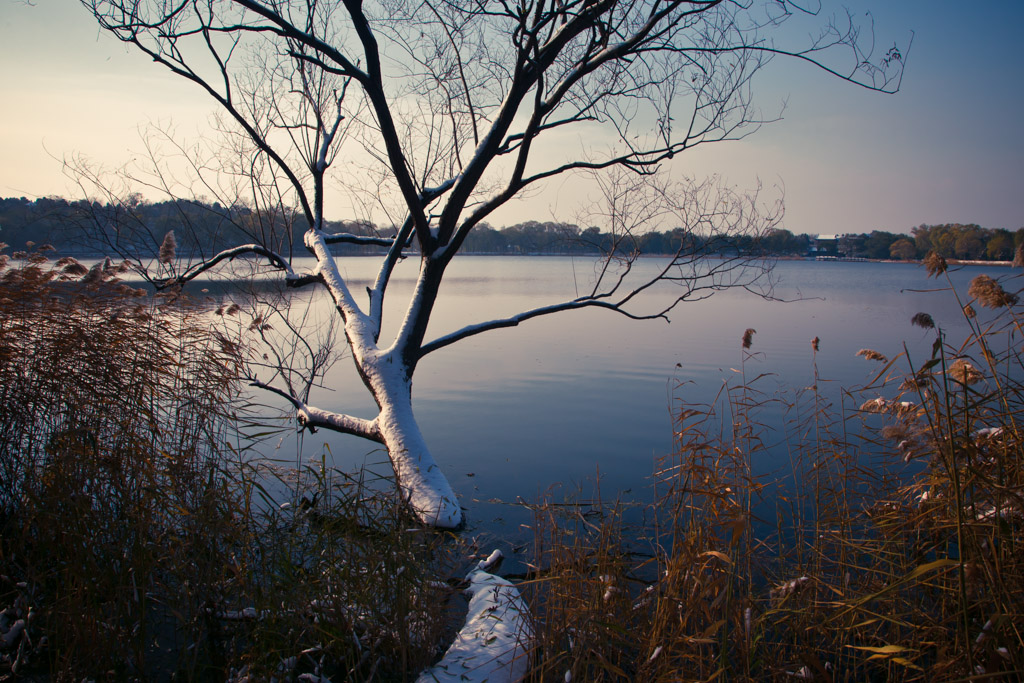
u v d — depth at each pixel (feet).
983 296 12.05
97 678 11.25
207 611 12.88
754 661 10.62
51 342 16.57
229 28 24.49
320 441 28.78
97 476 14.02
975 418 11.87
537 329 66.85
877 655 10.79
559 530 14.92
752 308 88.58
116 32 26.68
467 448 28.25
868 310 84.64
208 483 14.23
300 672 12.07
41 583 12.76
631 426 31.35
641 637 11.43
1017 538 10.69
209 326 21.26
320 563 12.75
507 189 27.27
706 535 11.36
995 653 9.16
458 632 14.10
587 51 26.32
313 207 37.70
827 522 12.81
